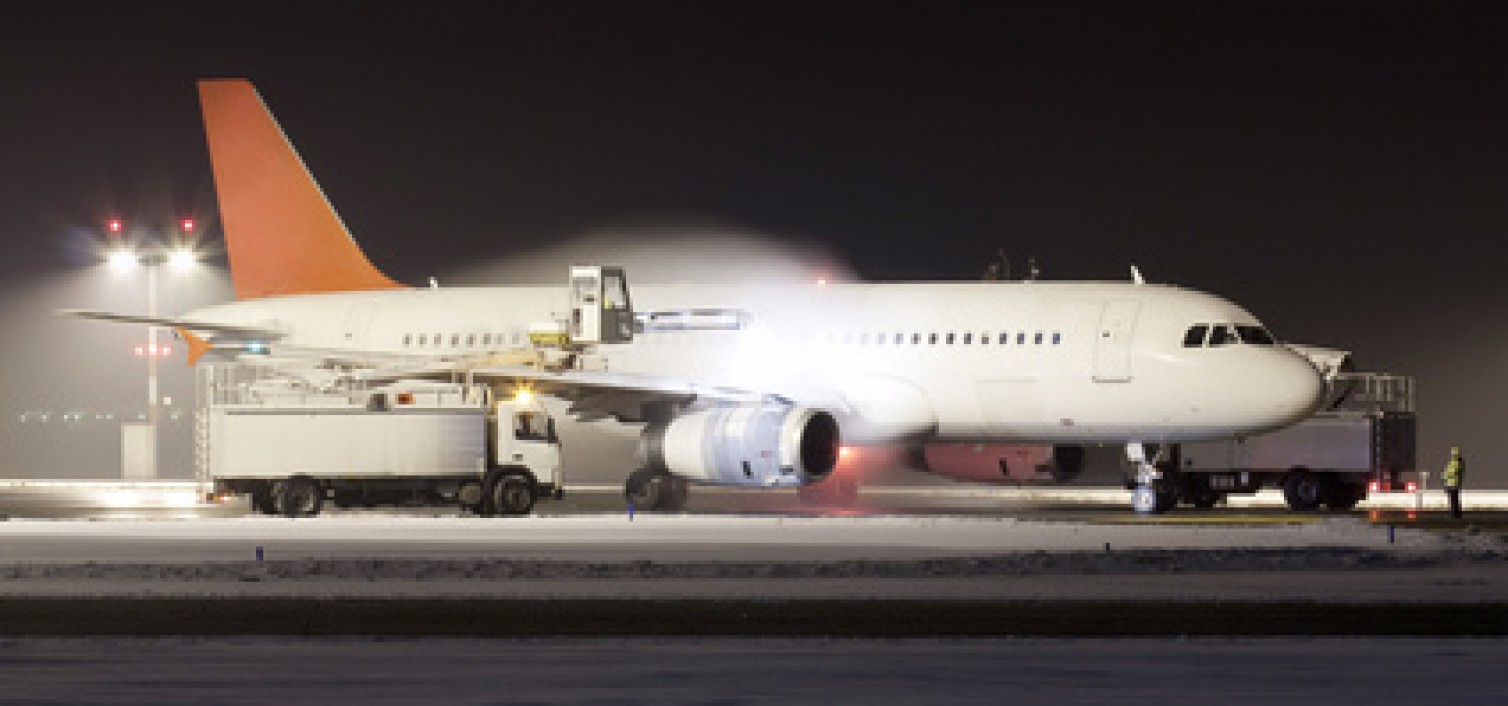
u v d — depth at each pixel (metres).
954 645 46.53
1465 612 53.69
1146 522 91.81
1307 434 110.19
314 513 94.44
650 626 50.78
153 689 39.97
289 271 122.94
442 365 105.44
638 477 102.69
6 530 82.69
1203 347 98.62
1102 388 99.81
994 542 74.94
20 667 42.97
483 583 60.78
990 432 103.06
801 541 75.69
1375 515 102.69
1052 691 39.78
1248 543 74.25
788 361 105.62
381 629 50.34
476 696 39.12
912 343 103.50
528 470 94.75
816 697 39.09
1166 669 42.56
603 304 106.06
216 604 55.53
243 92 123.62
